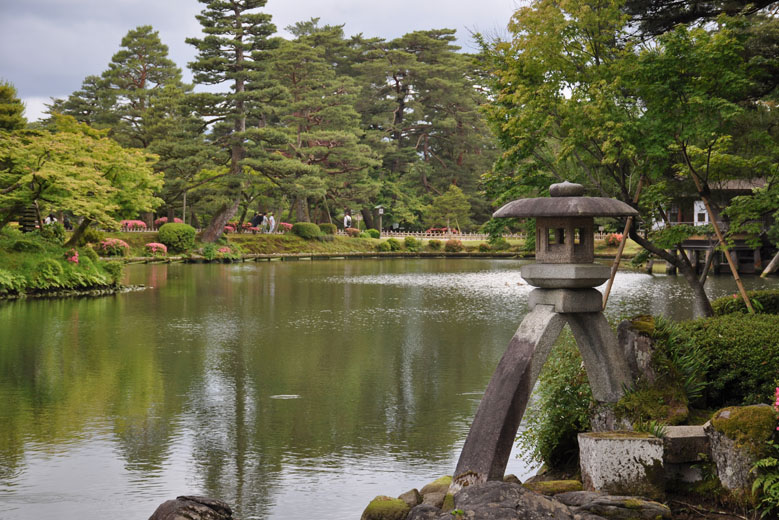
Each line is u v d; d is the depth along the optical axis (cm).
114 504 712
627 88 973
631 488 525
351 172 7294
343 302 2698
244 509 701
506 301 2773
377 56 8731
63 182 2848
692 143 1001
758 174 1052
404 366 1432
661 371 615
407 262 6006
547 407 702
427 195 8656
